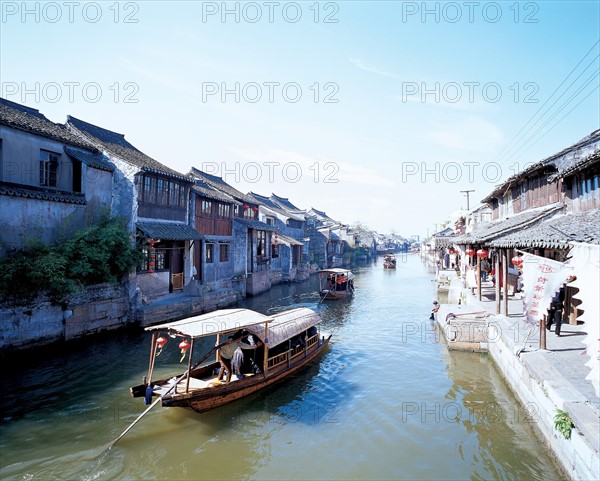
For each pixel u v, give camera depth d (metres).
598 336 5.80
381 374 12.20
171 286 19.33
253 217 32.22
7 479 6.82
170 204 19.41
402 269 57.09
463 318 14.11
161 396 8.47
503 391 10.41
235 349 10.69
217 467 7.40
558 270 8.28
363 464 7.47
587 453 5.56
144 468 7.32
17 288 12.06
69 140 15.44
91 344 14.26
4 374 11.28
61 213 14.55
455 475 7.01
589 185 11.77
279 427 8.93
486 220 32.19
